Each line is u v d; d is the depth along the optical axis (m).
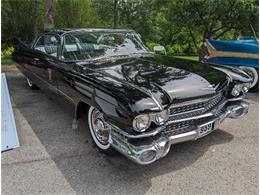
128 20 24.23
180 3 13.77
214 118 3.17
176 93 2.85
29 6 12.18
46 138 3.69
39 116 4.48
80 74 3.38
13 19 12.10
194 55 19.27
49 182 2.75
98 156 3.24
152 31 23.48
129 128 2.55
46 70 4.39
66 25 12.62
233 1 13.02
